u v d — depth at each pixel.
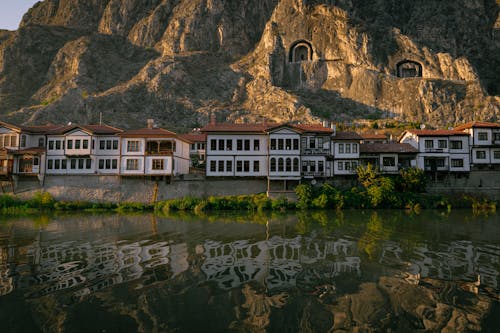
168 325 9.42
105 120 124.75
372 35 167.75
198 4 197.00
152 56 196.12
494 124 53.12
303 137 48.59
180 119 138.88
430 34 179.62
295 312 10.32
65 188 45.03
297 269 14.95
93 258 16.86
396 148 51.09
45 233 24.41
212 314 10.15
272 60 166.38
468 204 44.38
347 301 11.23
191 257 17.08
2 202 42.19
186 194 45.50
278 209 41.50
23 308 10.57
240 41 195.25
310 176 46.84
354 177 48.94
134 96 145.75
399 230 25.61
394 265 15.65
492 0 190.88
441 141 51.75
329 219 32.16
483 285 12.80
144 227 27.17
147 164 45.78
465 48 177.38
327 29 171.88
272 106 140.62
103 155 46.84
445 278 13.70
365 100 149.88
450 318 9.89
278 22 181.38
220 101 152.00
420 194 45.44
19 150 45.66
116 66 189.00
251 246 19.77
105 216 35.09
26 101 177.62
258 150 47.59
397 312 10.31
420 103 139.62
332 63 166.12
